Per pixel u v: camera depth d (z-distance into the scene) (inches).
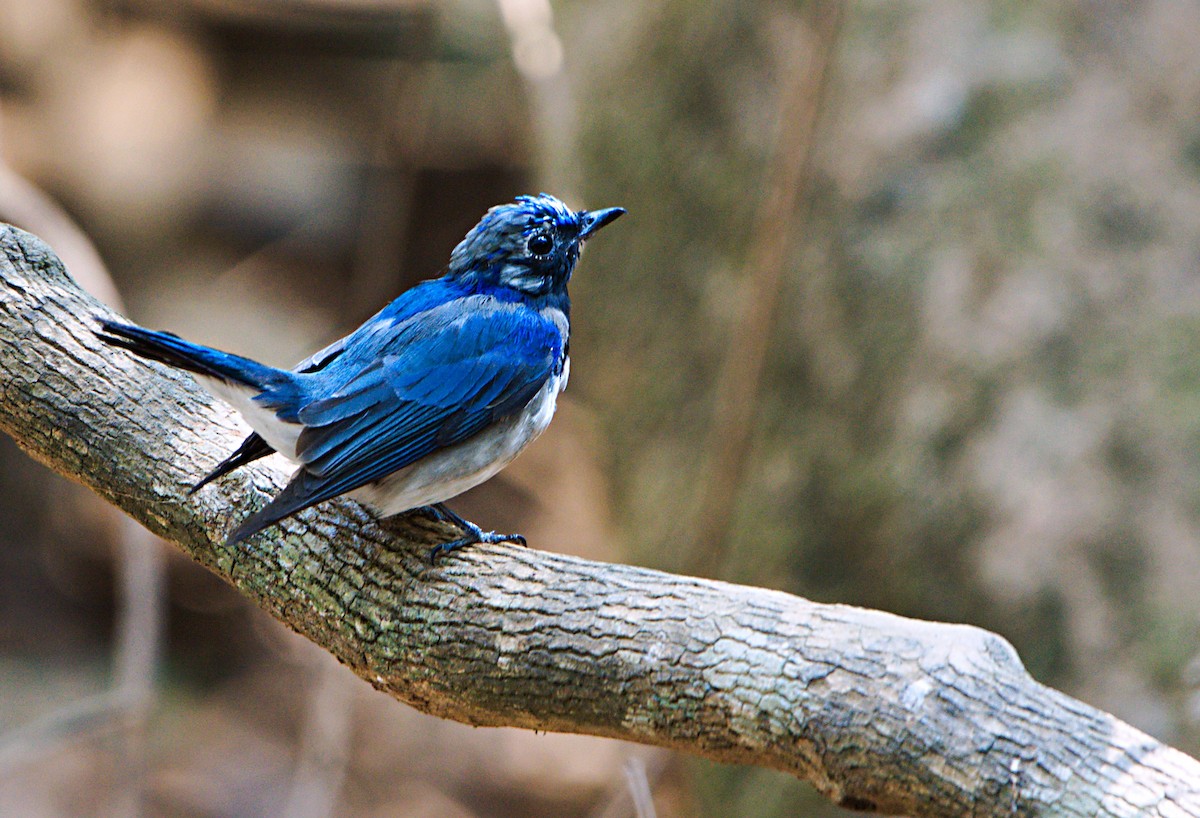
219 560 271.6
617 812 512.1
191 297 819.4
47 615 754.2
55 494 770.2
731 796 524.4
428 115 740.7
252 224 844.0
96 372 288.2
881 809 210.4
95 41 810.2
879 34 522.6
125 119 808.9
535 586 243.8
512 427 291.6
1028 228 480.4
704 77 567.5
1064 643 438.9
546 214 313.9
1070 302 469.7
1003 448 464.8
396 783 657.0
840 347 507.2
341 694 533.3
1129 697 422.6
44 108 796.6
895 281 498.6
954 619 460.8
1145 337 457.1
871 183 509.4
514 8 545.0
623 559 595.5
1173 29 492.4
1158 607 428.8
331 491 251.9
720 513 496.1
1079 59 496.4
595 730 236.4
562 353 308.0
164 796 627.8
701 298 567.2
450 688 244.5
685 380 573.9
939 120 504.4
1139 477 444.5
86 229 810.2
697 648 222.2
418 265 816.3
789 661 214.2
